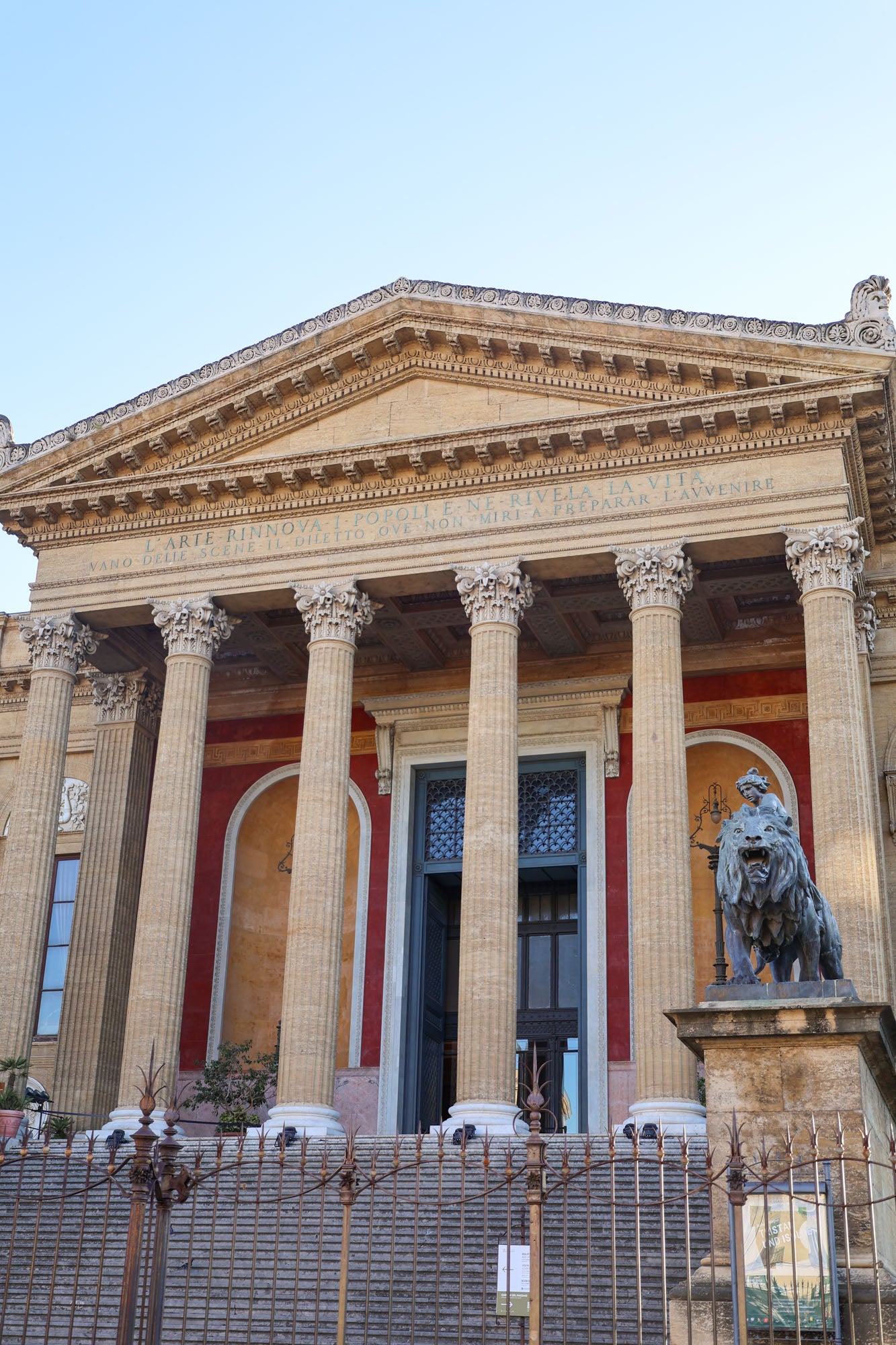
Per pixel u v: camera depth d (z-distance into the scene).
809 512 32.09
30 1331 18.64
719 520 32.62
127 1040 32.41
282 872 43.06
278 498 36.28
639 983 29.59
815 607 31.41
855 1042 15.61
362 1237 21.03
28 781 35.50
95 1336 14.52
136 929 35.81
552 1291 18.92
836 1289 14.01
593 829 39.12
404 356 36.25
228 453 37.28
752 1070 15.81
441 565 34.34
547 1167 13.66
